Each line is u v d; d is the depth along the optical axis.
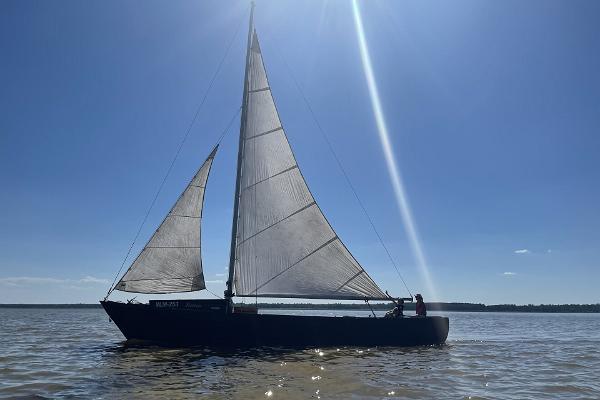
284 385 17.14
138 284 27.00
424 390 17.00
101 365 21.48
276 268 29.08
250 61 30.89
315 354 25.28
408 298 31.73
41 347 30.38
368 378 18.91
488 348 33.69
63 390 16.30
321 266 29.73
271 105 30.64
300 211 30.00
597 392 17.34
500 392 17.05
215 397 15.23
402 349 29.14
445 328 32.41
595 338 46.59
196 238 27.94
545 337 47.84
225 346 25.72
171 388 16.48
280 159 30.31
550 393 17.06
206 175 28.31
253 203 29.34
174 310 25.81
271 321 26.19
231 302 27.83
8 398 15.12
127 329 26.28
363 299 30.19
